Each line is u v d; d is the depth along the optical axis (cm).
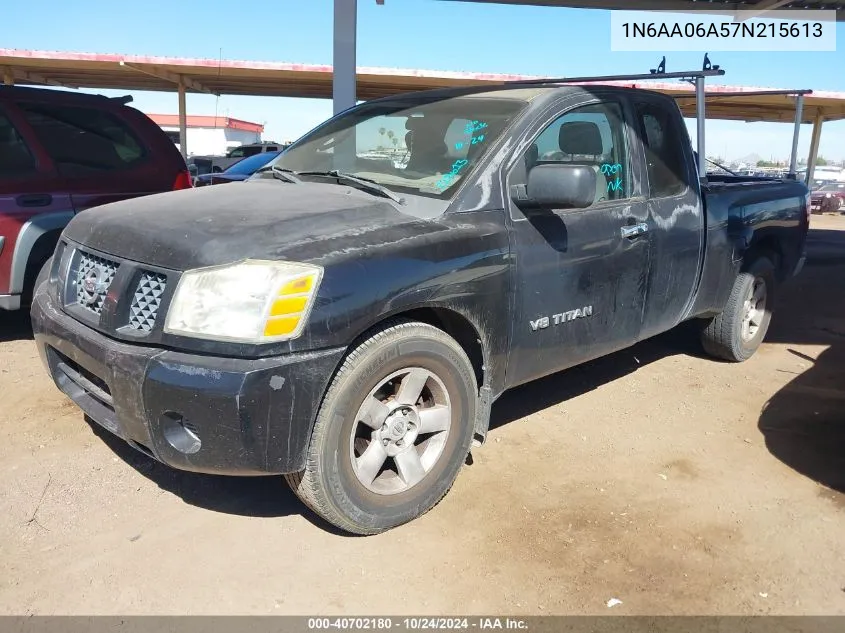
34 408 409
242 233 269
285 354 251
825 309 750
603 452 381
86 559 277
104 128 569
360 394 273
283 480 344
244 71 1650
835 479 354
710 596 267
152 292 267
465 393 313
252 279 252
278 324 248
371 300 266
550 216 342
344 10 670
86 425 389
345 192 334
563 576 276
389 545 293
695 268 446
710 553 292
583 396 463
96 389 292
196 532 298
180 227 280
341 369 268
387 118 387
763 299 545
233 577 270
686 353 565
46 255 526
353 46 675
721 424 422
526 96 360
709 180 568
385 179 347
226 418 245
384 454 292
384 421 289
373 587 267
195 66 1599
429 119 369
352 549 289
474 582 271
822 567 285
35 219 511
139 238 282
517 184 332
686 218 430
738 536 304
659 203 411
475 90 395
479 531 304
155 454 267
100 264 295
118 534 294
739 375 512
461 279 297
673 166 434
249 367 245
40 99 537
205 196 332
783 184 558
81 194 538
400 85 1761
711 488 345
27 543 286
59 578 265
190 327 252
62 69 1705
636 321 406
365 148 381
